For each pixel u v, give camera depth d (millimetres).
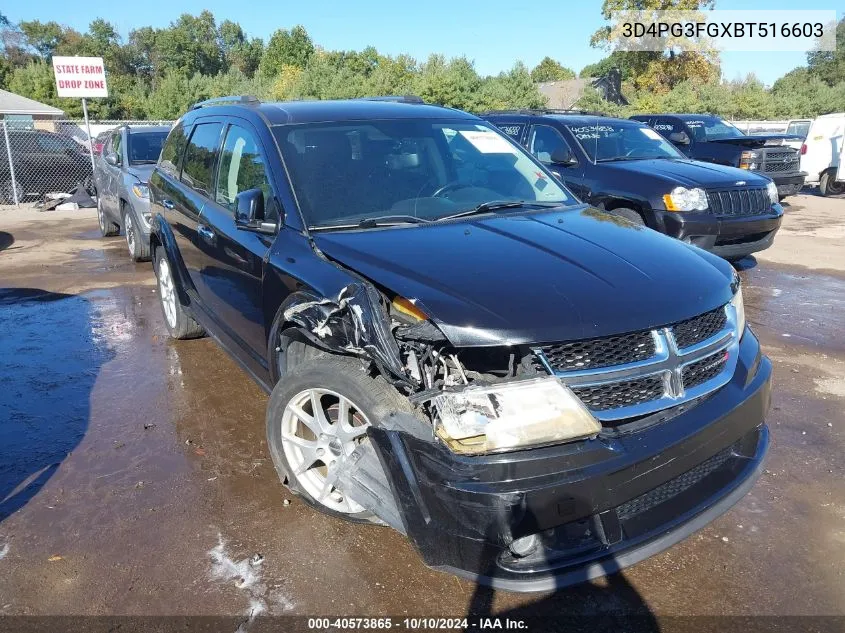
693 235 7219
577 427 2396
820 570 2941
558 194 4203
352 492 2855
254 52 86188
